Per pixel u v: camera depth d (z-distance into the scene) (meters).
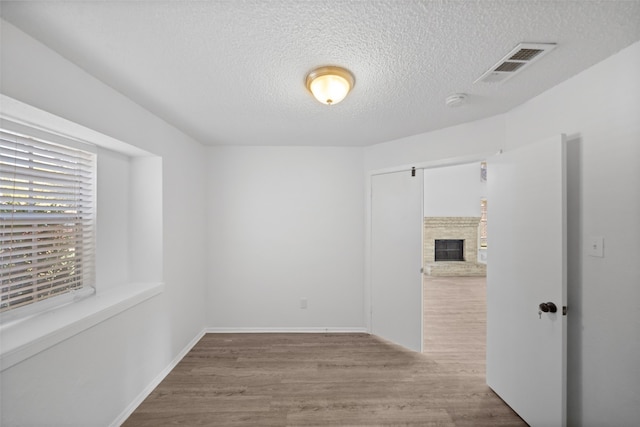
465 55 1.36
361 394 2.04
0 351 1.11
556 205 1.52
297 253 3.18
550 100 1.72
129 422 1.76
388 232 2.95
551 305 1.52
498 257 2.01
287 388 2.11
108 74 1.54
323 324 3.18
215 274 3.16
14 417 1.17
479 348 2.78
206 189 3.15
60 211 1.68
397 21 1.12
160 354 2.21
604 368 1.39
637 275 1.25
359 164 3.20
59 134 1.61
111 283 2.04
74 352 1.44
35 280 1.53
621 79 1.32
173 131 2.44
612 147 1.36
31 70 1.21
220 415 1.82
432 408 1.90
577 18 1.10
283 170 3.18
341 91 1.54
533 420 1.67
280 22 1.12
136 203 2.23
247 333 3.13
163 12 1.06
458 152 2.41
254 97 1.85
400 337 2.84
